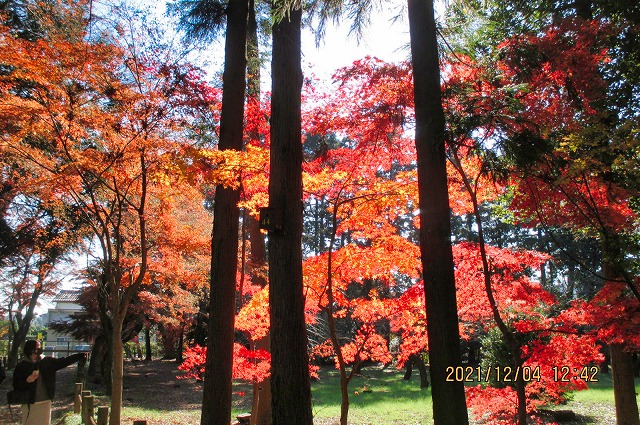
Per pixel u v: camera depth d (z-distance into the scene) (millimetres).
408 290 6559
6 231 14281
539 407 11281
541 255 6289
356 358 6789
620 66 8258
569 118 5855
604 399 13719
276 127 5848
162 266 10188
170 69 7105
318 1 6652
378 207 6352
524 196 6152
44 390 5664
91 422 9344
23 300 22188
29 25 9438
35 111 6715
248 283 10055
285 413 5176
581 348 5734
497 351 11453
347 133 7168
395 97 6602
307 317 7746
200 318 24734
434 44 5094
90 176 7969
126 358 35219
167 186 8234
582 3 8352
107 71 6887
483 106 5250
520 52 5949
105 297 17266
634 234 6250
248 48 9703
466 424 4375
